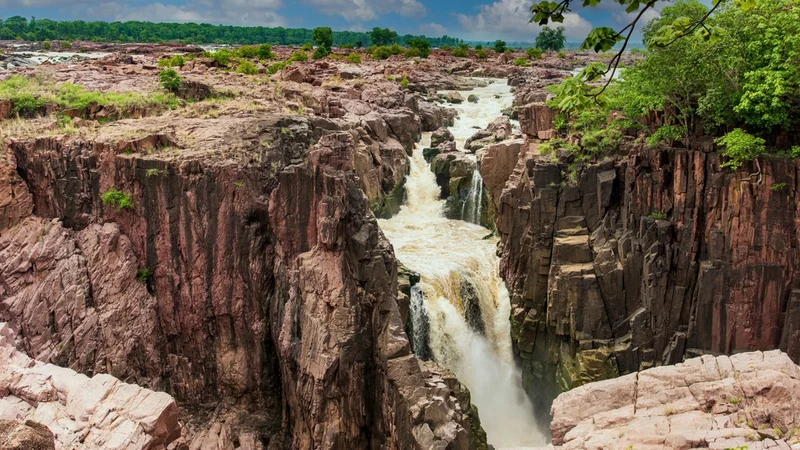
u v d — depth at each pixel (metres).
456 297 46.09
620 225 41.94
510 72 110.56
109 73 69.00
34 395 22.31
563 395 18.78
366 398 35.03
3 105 43.34
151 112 48.66
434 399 31.66
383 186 60.12
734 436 15.35
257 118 45.62
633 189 40.50
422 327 43.25
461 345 45.25
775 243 36.44
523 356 45.88
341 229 34.25
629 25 10.24
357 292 34.59
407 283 42.34
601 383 18.64
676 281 39.41
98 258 36.72
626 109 41.03
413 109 73.88
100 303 36.56
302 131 44.12
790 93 34.62
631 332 40.72
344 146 37.25
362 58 125.38
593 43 10.71
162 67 77.00
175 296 38.12
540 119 48.34
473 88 97.00
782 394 15.93
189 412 37.78
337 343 33.31
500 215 46.72
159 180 36.75
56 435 20.83
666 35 11.55
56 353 34.53
